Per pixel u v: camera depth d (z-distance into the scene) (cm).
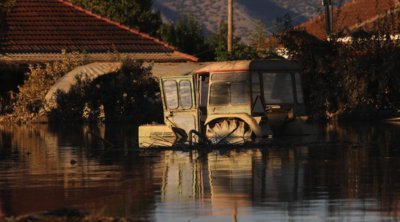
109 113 9412
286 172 4084
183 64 10138
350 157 4756
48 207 3189
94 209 3119
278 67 6400
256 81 6184
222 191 3500
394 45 8931
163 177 3966
